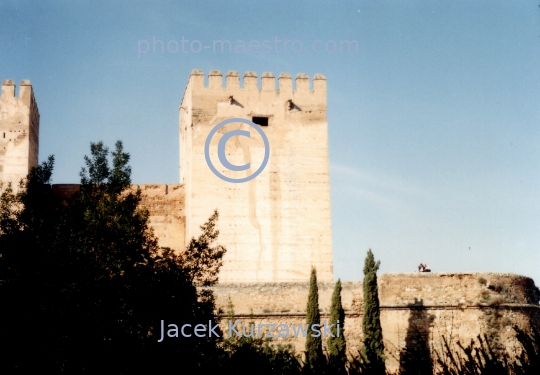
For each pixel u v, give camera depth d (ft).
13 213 157.28
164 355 141.08
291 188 214.07
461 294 198.90
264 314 192.03
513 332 196.85
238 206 211.61
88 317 140.36
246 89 217.36
